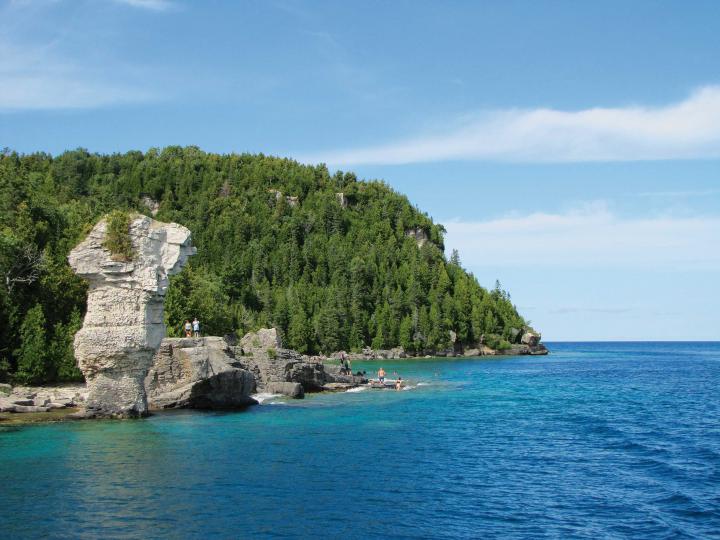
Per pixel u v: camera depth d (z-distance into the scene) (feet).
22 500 87.56
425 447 132.77
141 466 107.86
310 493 94.68
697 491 99.91
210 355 189.88
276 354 241.55
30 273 225.97
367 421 168.76
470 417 182.09
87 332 149.28
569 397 250.37
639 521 85.10
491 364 534.78
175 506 86.33
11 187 272.92
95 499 88.53
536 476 108.88
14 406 159.63
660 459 124.26
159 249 155.94
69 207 353.72
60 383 208.74
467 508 89.66
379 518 84.17
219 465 110.22
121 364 153.58
